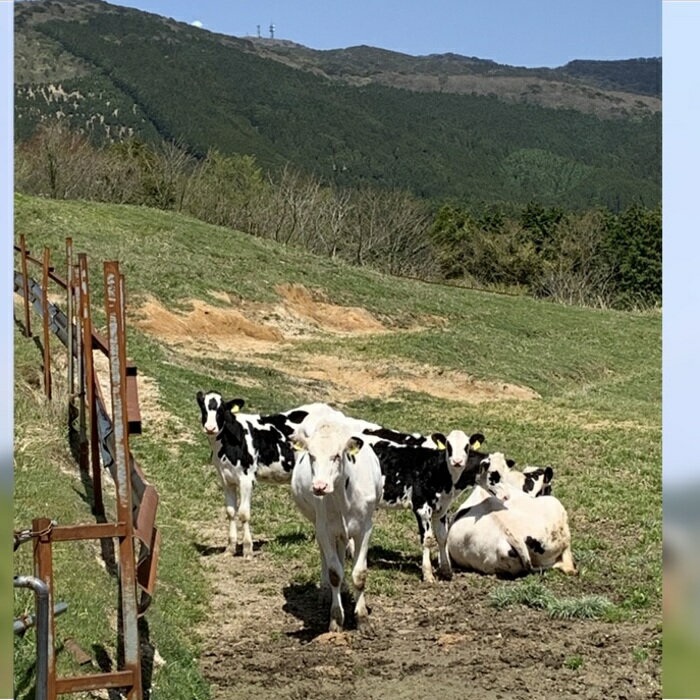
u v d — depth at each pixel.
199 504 15.64
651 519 16.06
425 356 34.06
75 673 6.95
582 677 8.76
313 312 41.28
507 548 12.17
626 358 43.75
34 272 26.20
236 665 9.02
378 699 8.20
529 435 24.53
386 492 12.15
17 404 14.35
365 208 69.62
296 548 13.34
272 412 24.06
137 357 25.11
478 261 74.62
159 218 46.41
